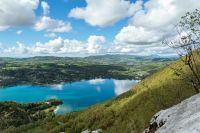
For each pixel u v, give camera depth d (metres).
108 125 59.38
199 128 4.84
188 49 15.25
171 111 7.39
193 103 6.70
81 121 90.19
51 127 109.75
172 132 5.56
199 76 15.09
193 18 14.77
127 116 49.62
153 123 7.99
